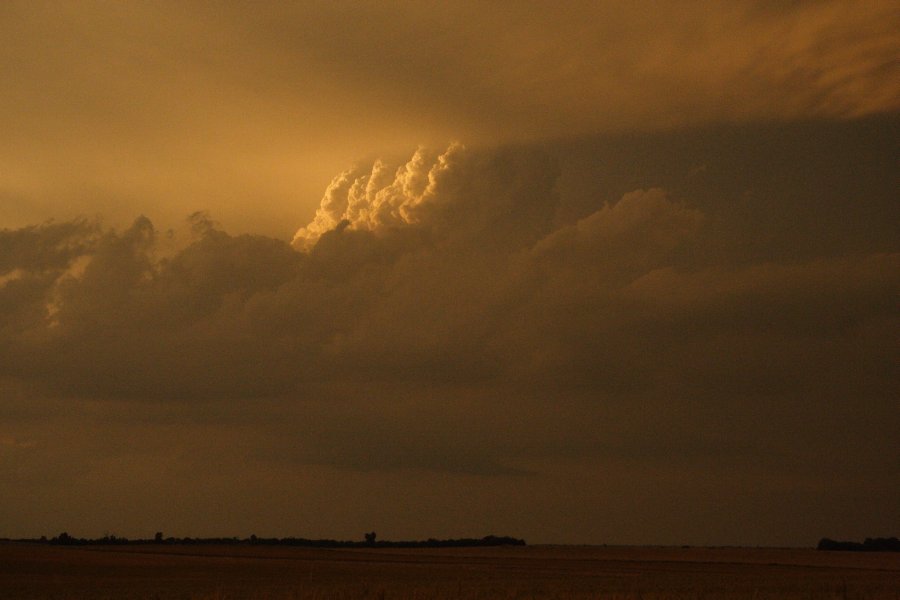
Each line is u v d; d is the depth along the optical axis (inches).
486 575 3472.0
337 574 3501.5
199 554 5836.6
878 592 2265.0
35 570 3686.0
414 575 3452.3
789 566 4867.1
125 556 5054.1
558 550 7657.5
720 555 6614.2
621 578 3267.7
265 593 2217.0
